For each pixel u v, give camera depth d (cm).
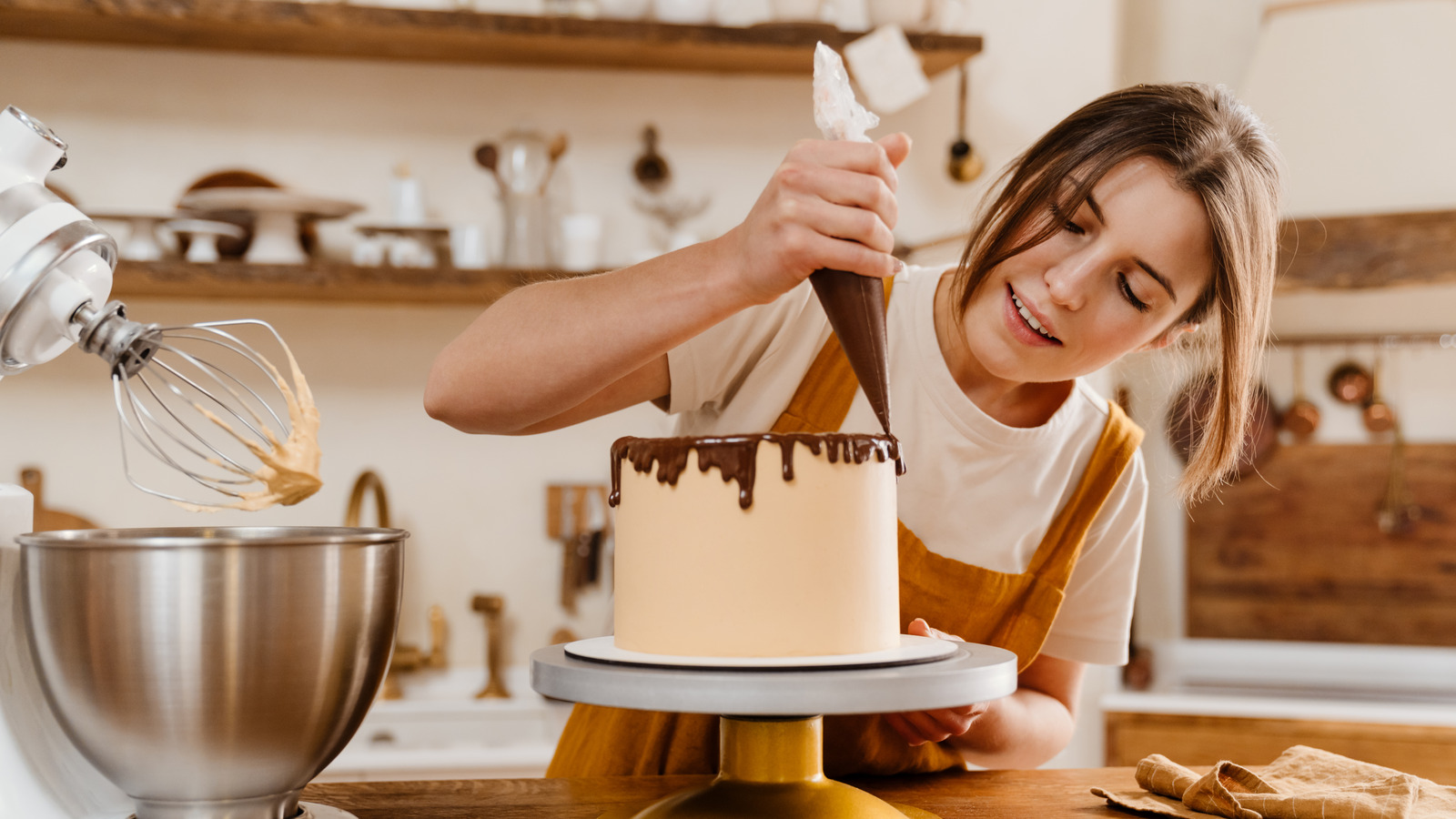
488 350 85
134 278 207
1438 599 276
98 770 67
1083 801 89
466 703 233
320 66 240
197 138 235
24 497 73
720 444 72
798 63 242
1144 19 292
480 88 246
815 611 72
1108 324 91
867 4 236
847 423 103
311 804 79
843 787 74
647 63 243
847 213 69
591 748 110
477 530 247
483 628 245
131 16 209
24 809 68
